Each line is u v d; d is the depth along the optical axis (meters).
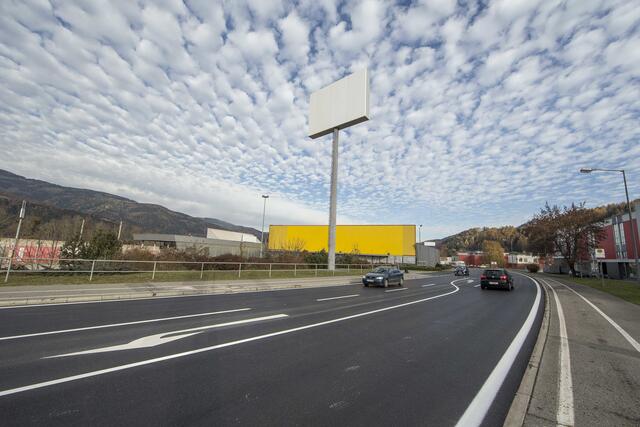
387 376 4.74
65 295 11.36
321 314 9.77
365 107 30.14
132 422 3.30
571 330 7.84
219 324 7.99
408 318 9.48
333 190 31.95
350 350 6.00
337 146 32.56
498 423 3.44
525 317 10.20
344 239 57.62
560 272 63.22
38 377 4.44
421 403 3.88
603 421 3.38
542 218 46.94
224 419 3.40
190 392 4.06
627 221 41.12
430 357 5.70
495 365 5.31
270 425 3.29
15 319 8.07
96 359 5.23
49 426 3.20
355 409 3.69
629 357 5.57
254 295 14.25
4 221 27.08
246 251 37.41
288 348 6.05
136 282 16.22
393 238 55.19
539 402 3.82
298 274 25.67
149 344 6.12
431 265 70.81
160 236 40.66
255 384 4.35
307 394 4.06
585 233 42.84
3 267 17.23
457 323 8.92
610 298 15.13
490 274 20.73
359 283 23.70
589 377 4.62
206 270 21.19
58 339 6.35
